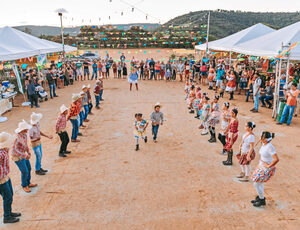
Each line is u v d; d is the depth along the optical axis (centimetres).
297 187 609
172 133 991
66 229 470
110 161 754
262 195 527
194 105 1173
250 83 1459
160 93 1742
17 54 1402
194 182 636
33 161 758
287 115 1063
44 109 1354
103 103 1474
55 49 1955
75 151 828
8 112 1301
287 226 473
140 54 4112
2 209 535
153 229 467
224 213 513
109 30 4644
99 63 2330
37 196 577
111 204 545
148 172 688
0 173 459
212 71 1834
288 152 803
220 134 786
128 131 1012
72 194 584
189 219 495
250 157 611
